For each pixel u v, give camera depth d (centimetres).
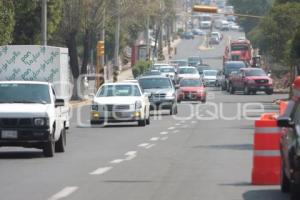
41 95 4188
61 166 3625
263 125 2986
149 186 2947
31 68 6209
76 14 10600
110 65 16325
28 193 2766
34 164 3725
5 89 4191
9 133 3938
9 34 7319
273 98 11744
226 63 15112
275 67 15362
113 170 3456
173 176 3244
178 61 19962
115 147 4641
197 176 3244
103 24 10969
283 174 2719
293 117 2686
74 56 10762
